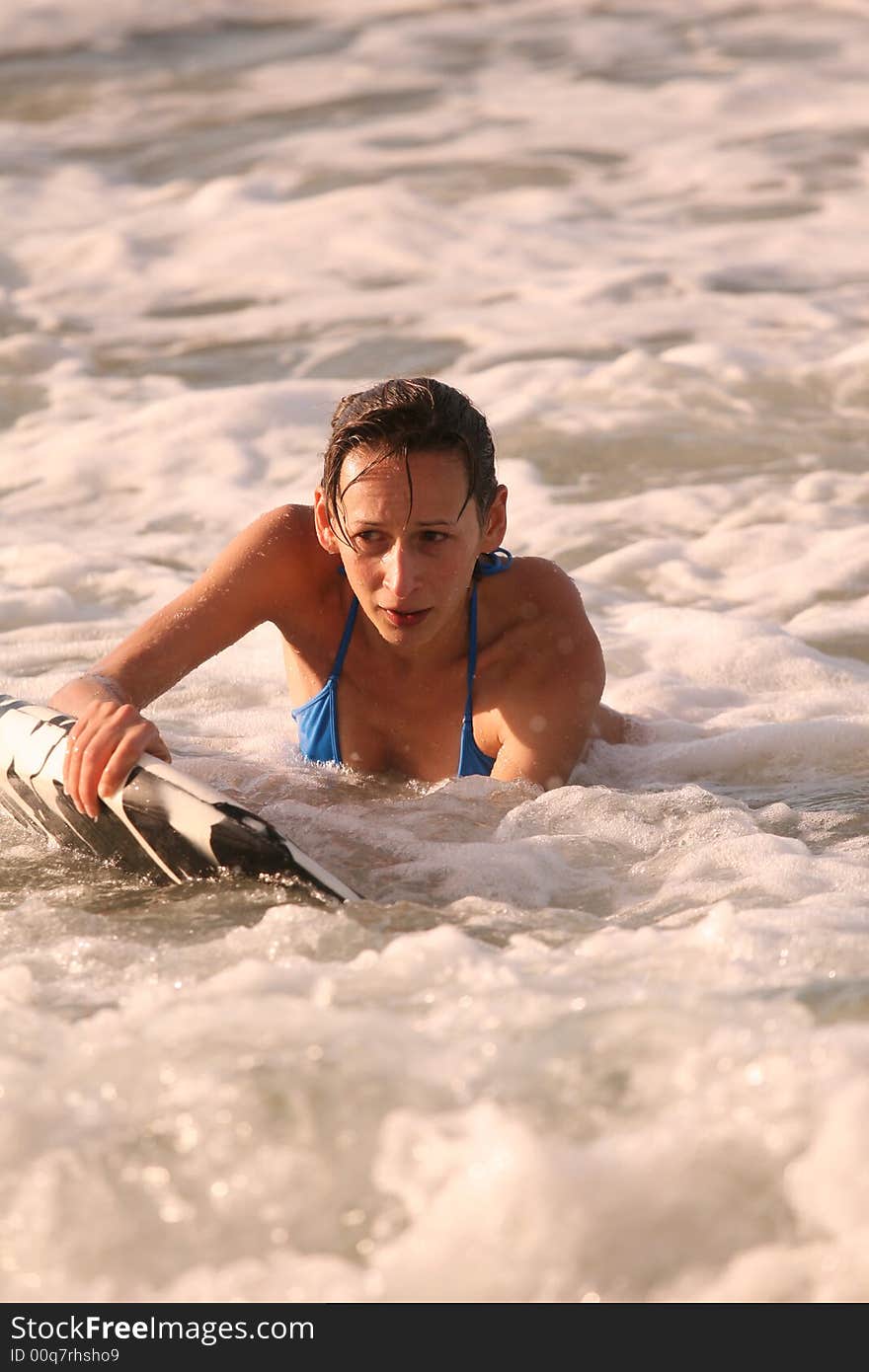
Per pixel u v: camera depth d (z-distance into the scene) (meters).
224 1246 5.01
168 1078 5.76
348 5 50.53
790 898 8.22
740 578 16.72
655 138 35.47
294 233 30.88
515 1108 5.39
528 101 39.06
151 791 8.88
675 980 6.61
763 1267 4.75
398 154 35.41
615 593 16.45
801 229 29.45
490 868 8.93
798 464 19.86
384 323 25.97
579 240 29.47
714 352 23.64
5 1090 5.72
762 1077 5.44
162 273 29.41
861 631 15.10
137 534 18.61
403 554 9.48
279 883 8.56
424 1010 6.35
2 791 9.97
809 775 11.38
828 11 45.09
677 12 46.34
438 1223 4.99
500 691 10.86
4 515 19.25
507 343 24.58
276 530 10.95
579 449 20.44
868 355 23.19
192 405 22.56
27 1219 5.12
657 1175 5.00
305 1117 5.44
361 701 11.05
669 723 12.62
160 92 42.50
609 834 9.63
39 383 24.08
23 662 14.48
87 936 7.88
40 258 30.48
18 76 44.38
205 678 14.09
